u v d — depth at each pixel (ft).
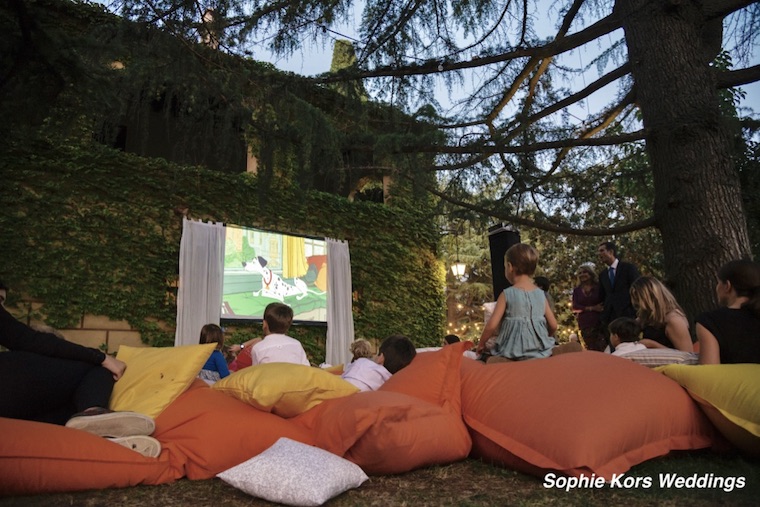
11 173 24.93
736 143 18.25
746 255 14.79
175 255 28.96
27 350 8.45
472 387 9.29
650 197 20.30
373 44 16.93
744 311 9.27
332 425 7.83
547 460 7.32
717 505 6.21
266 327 13.11
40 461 6.60
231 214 31.30
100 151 27.04
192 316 28.55
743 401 8.05
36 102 12.28
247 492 6.68
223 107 14.90
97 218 26.84
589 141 16.15
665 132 15.64
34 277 24.84
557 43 16.93
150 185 28.58
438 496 6.78
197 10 13.87
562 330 56.13
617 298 16.78
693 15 16.35
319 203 34.94
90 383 8.52
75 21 21.16
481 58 16.94
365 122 17.26
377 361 11.82
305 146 15.37
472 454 8.96
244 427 8.10
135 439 7.46
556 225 18.99
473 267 74.02
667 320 11.76
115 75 13.17
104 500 6.60
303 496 6.20
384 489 7.13
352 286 36.27
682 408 8.39
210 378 14.43
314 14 15.38
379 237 37.45
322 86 16.61
